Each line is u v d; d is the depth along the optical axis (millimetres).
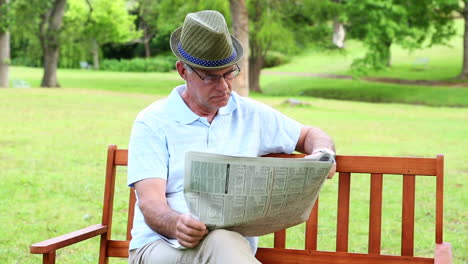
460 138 12906
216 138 2730
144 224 2654
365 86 33406
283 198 2309
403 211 2814
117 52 58062
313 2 29703
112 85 33000
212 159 2219
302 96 29562
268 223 2400
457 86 31844
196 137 2703
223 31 2459
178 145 2691
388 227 5781
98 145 10742
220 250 2236
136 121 2721
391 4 29203
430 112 20312
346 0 30406
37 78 36562
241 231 2414
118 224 5645
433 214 6270
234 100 2824
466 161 9742
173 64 50938
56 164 8742
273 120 2877
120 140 11492
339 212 2867
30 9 27953
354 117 17562
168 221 2383
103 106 18938
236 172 2229
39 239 5195
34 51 34312
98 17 41188
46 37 29844
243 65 18406
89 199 6711
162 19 32531
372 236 2834
